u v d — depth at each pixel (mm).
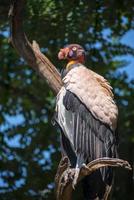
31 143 17750
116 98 17891
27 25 15211
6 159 17625
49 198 16406
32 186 16516
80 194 15531
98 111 10695
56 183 10547
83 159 10570
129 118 17953
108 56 17328
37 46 11617
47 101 19656
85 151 10609
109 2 16188
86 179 10438
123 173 16953
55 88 11492
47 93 19625
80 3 15461
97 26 16109
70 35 15359
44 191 16547
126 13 16578
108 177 10312
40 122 18328
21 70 19734
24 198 16406
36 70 11594
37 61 11539
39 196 16531
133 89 18578
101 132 10609
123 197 16922
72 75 11039
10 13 11211
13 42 11500
